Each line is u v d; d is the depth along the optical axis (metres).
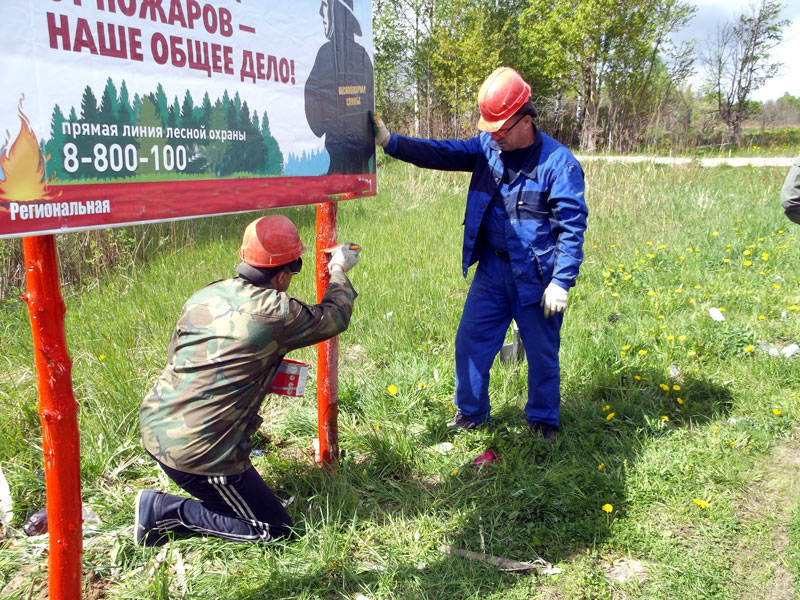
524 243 3.21
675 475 3.20
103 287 5.89
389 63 27.81
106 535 2.82
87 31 1.71
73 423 1.88
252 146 2.37
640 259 7.04
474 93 22.22
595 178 11.05
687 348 4.67
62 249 6.07
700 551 2.70
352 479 3.26
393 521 2.95
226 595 2.50
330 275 2.90
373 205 10.90
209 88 2.15
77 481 1.93
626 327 5.07
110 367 4.05
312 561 2.68
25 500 3.05
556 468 3.26
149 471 3.34
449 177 13.50
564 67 26.66
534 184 3.15
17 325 5.04
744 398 3.95
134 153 1.88
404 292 5.88
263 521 2.71
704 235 8.05
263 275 2.50
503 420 3.85
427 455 3.47
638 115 15.59
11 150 1.54
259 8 2.34
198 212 2.15
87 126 1.73
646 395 4.00
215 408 2.41
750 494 3.09
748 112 32.25
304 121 2.65
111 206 1.83
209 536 2.81
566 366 4.41
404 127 24.48
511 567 2.64
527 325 3.38
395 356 4.63
